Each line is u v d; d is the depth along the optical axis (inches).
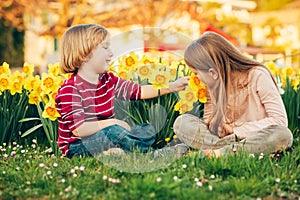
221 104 132.6
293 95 169.8
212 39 134.5
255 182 102.6
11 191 99.7
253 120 134.0
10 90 149.6
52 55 408.8
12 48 404.2
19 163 123.1
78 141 129.6
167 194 93.0
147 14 427.5
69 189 97.9
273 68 200.7
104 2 443.2
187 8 444.5
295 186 104.5
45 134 154.5
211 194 94.7
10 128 150.0
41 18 421.1
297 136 163.0
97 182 102.7
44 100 145.5
